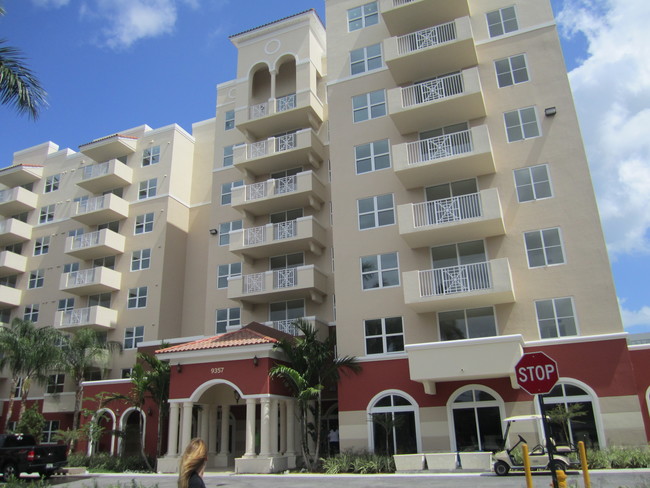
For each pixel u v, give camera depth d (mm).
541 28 22891
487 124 22453
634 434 16938
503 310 19984
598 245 19406
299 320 21484
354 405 20422
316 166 29203
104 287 34000
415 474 16672
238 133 33656
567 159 20797
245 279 27188
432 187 22703
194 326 33625
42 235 39594
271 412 20047
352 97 25688
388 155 24000
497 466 15570
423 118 22969
